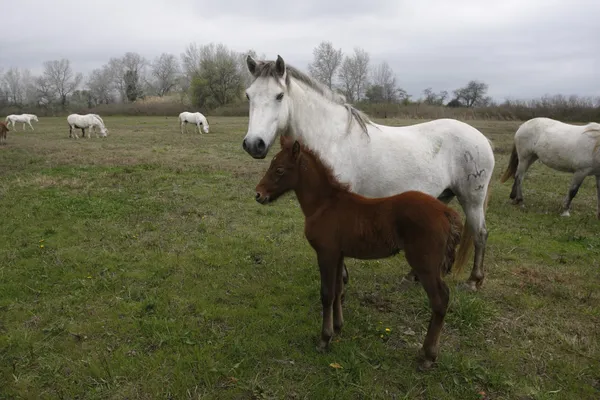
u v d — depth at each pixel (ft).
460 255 13.66
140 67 246.06
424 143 12.39
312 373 9.33
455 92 177.58
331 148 11.59
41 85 214.69
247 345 10.16
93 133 71.15
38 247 15.99
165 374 9.14
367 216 9.01
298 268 14.93
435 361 9.64
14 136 65.72
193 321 11.23
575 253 16.87
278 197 9.82
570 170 22.31
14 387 8.67
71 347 10.03
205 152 44.57
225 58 162.71
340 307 10.50
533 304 12.59
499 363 9.77
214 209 21.94
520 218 21.67
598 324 11.62
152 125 95.66
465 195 13.06
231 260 15.39
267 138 11.09
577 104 102.83
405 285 13.67
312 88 11.79
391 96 161.17
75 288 12.94
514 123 88.43
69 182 26.96
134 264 14.79
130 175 30.19
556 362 9.80
